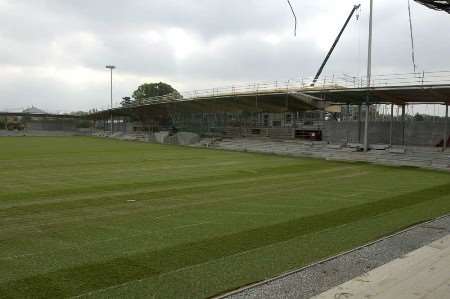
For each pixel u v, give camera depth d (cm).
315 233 1006
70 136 8394
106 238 957
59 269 744
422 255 802
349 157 3338
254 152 4128
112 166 2606
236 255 830
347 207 1345
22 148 4319
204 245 902
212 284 672
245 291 628
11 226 1067
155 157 3369
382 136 3931
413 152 3306
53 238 956
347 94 3525
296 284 655
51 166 2566
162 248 878
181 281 686
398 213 1251
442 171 2588
